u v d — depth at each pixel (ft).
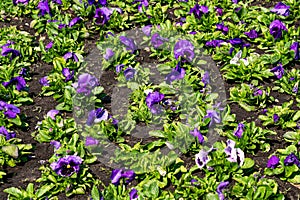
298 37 7.13
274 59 6.73
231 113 6.20
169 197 5.21
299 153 5.58
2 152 5.66
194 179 5.37
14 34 7.23
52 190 5.38
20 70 6.67
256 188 5.25
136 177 5.46
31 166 5.67
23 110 6.29
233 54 6.80
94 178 5.53
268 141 5.86
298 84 6.42
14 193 5.32
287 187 5.42
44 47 7.06
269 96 6.31
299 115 6.01
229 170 5.42
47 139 5.86
